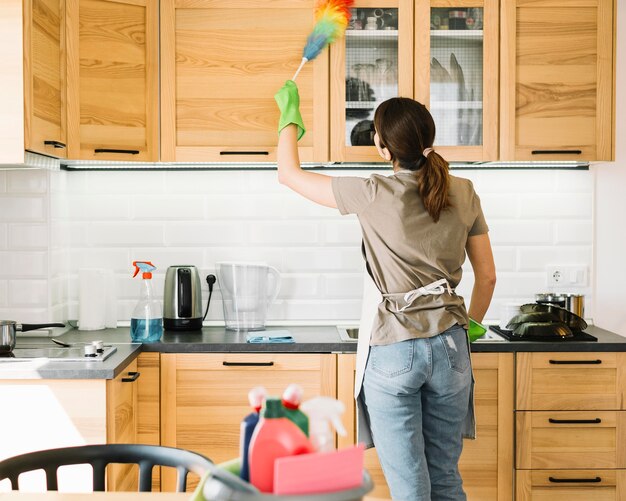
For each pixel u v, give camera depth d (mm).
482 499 2504
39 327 2371
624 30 2959
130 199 2959
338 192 2119
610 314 2998
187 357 2477
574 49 2670
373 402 2057
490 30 2660
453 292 2100
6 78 2221
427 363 1995
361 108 2674
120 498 1265
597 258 2986
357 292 2984
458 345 2047
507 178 2969
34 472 2104
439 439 2105
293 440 936
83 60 2537
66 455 1425
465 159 2674
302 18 2656
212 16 2650
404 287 2049
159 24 2656
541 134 2678
